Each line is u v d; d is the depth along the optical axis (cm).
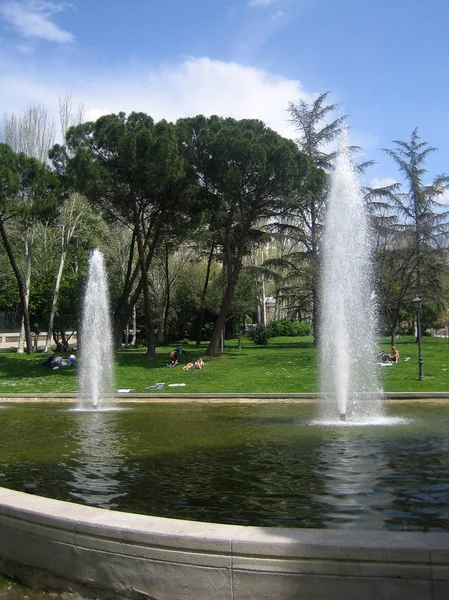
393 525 616
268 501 716
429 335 5059
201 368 2667
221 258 3922
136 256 4659
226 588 375
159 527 402
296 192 2884
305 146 3766
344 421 1404
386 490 756
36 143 4038
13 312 5009
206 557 379
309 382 2202
